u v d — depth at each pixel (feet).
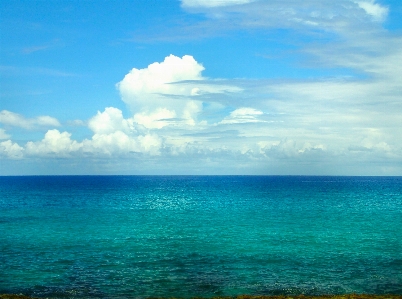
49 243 114.62
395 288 72.49
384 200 296.71
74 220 173.06
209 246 110.11
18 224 158.20
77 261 92.32
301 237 124.88
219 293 69.62
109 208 236.02
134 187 568.82
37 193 391.86
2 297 65.31
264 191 442.91
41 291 70.74
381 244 112.98
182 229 144.36
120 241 118.11
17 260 93.04
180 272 82.94
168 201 298.56
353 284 74.79
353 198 319.06
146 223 162.71
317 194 377.71
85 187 552.82
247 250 104.58
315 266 87.86
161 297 67.00
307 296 65.98
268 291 70.54
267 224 157.69
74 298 66.80
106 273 82.23
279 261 92.27
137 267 87.10
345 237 125.08
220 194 388.57
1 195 356.59
